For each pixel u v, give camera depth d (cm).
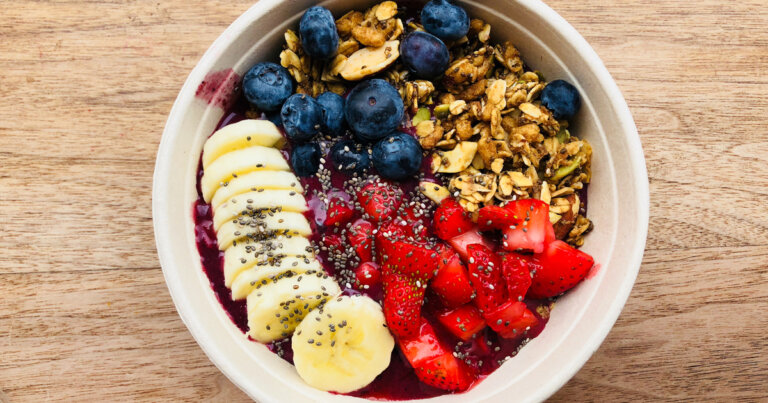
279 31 32
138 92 35
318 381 32
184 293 30
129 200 35
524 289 31
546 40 32
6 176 35
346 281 32
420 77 32
